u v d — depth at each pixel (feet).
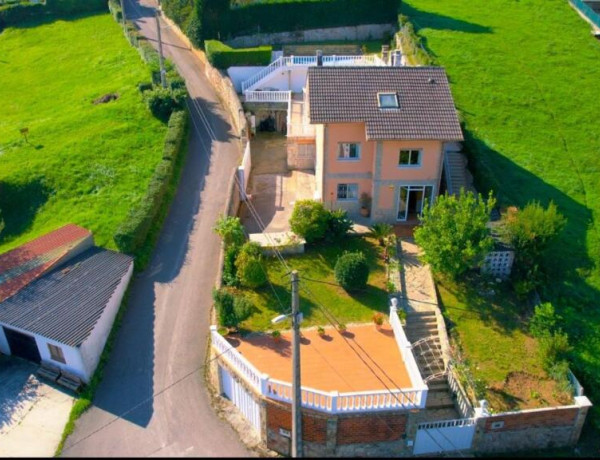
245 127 162.40
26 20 252.62
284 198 145.38
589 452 93.61
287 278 115.55
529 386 97.81
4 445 90.58
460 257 109.09
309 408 86.43
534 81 180.96
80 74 208.03
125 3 259.19
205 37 200.85
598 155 151.64
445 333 105.19
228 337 102.06
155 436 91.09
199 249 127.95
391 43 205.46
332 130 124.47
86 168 153.69
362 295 112.16
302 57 180.75
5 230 140.77
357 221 132.36
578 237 126.11
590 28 214.90
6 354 108.68
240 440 91.04
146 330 108.99
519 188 138.62
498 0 235.61
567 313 110.63
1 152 164.04
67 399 98.68
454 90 174.19
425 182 127.95
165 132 166.61
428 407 98.07
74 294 109.91
